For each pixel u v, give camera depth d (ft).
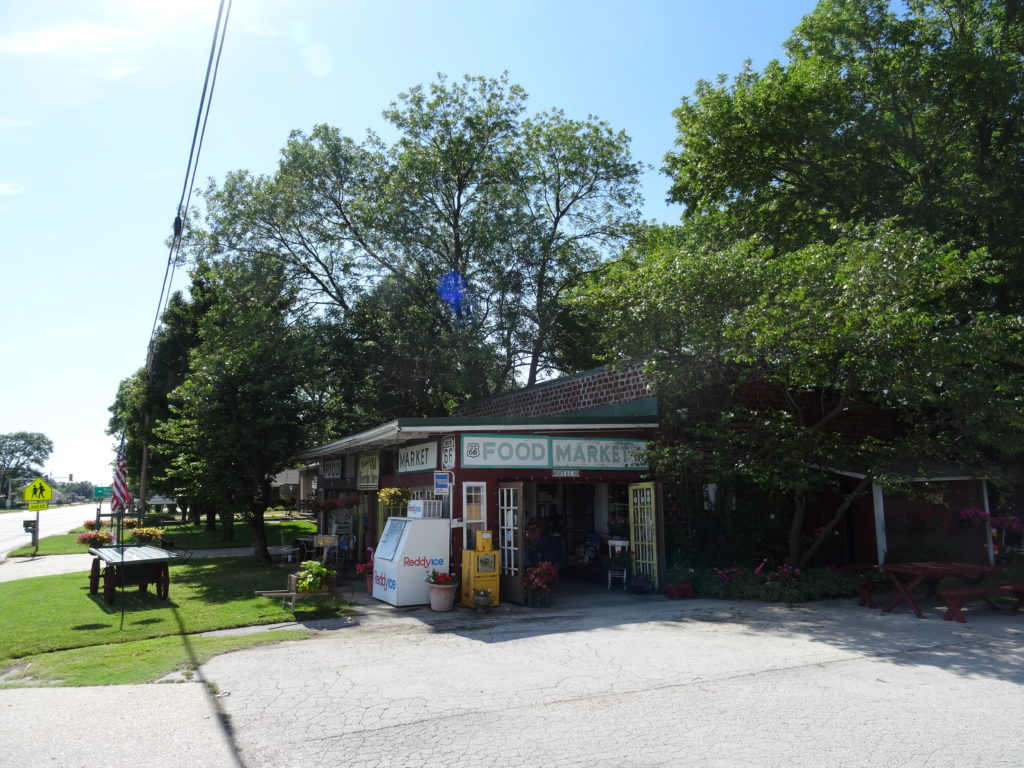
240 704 22.56
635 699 22.31
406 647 30.78
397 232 90.48
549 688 23.72
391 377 98.17
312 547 71.36
